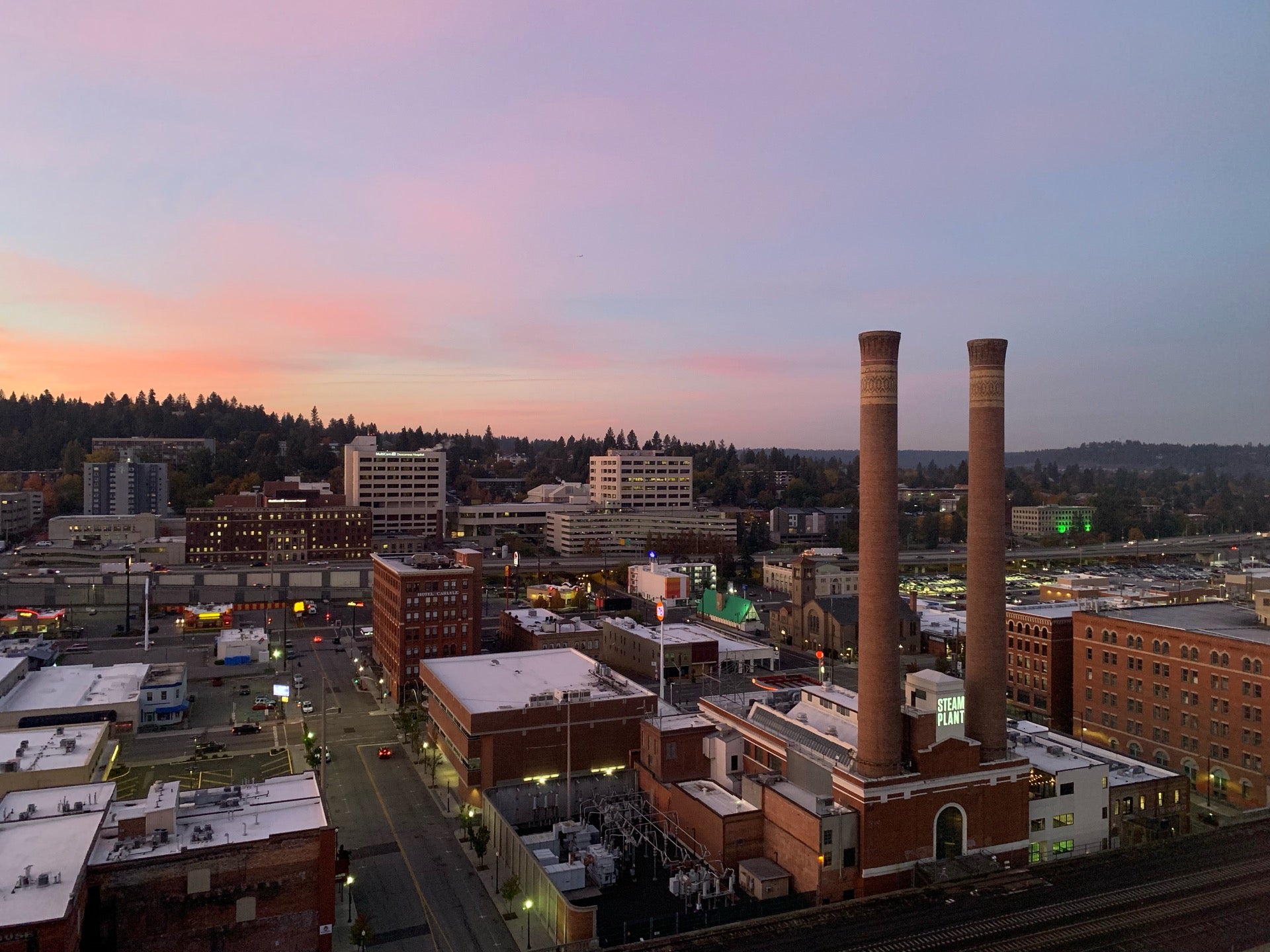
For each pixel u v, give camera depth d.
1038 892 73.25
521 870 76.81
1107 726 120.06
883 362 76.56
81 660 165.12
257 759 111.69
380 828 90.00
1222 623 114.94
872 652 76.75
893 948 64.06
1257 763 99.56
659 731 95.44
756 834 82.12
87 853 58.00
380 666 158.88
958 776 78.38
